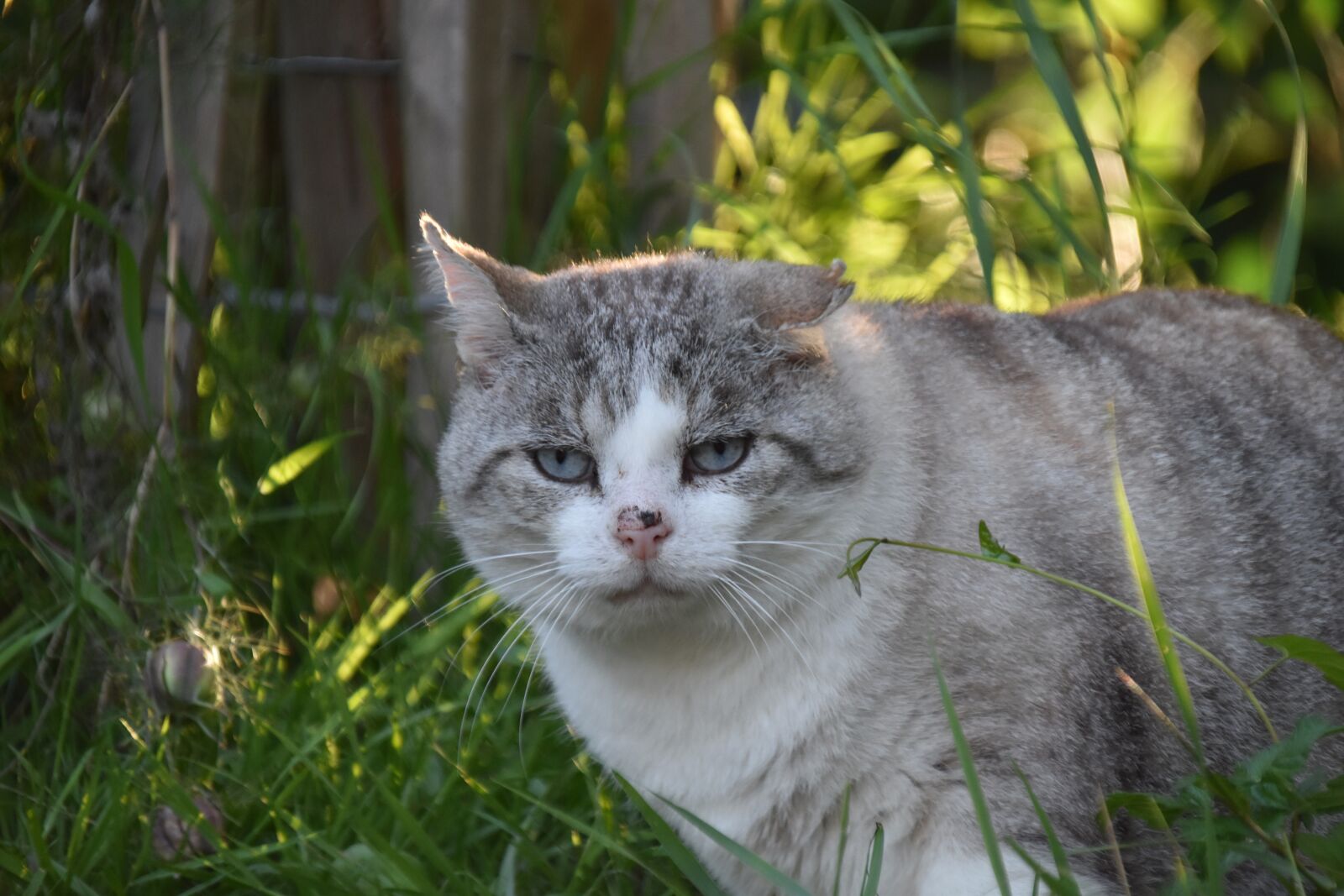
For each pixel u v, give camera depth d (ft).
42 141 14.10
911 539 10.44
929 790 10.21
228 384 14.99
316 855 11.72
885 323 11.72
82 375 13.83
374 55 15.38
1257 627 11.21
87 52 13.93
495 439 10.92
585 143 16.89
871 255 18.04
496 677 14.03
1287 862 9.02
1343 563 11.78
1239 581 11.23
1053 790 10.01
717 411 10.38
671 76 16.98
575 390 10.57
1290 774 9.12
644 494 10.26
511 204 15.79
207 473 14.62
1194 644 9.87
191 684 12.82
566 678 11.32
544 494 10.71
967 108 20.57
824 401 10.50
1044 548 10.57
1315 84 22.09
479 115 15.21
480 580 13.41
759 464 10.37
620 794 12.55
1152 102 20.33
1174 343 12.45
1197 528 11.19
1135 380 11.82
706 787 10.79
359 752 12.39
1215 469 11.50
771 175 18.51
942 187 18.71
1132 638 10.70
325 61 15.28
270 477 14.16
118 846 11.50
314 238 15.80
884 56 16.06
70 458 13.89
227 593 13.78
